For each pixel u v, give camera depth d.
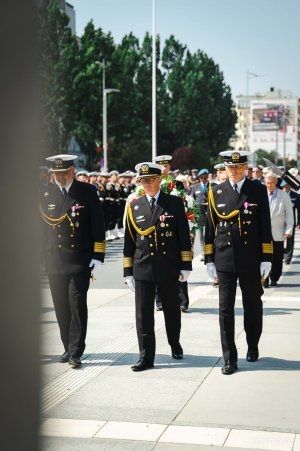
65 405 4.83
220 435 4.18
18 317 1.31
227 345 5.79
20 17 1.27
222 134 81.75
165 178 8.70
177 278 6.09
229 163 5.95
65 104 49.00
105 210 20.89
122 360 6.25
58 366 6.03
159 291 6.07
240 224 5.89
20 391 1.38
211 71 81.00
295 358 6.25
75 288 6.04
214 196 6.03
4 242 1.27
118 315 8.48
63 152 51.78
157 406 4.82
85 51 60.72
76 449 3.94
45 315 1.60
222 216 5.93
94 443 4.05
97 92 59.53
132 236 6.16
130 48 72.94
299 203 13.74
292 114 152.38
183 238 6.09
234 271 5.86
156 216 6.02
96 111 60.22
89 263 6.09
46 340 1.65
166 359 6.27
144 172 6.05
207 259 6.06
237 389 5.25
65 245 6.07
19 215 1.28
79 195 6.11
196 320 8.09
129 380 5.54
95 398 5.02
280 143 151.75
